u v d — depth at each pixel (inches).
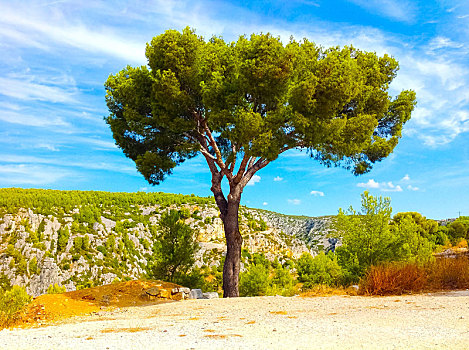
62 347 156.9
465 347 142.9
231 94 560.7
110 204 3265.3
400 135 762.8
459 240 1887.3
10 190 3208.7
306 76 574.2
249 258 2466.8
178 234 839.7
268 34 557.9
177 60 589.0
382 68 743.1
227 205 653.9
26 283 2342.5
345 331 185.8
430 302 308.3
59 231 2674.7
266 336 178.1
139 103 656.4
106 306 426.9
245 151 574.2
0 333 217.5
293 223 4387.3
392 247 626.8
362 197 650.8
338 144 613.3
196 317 282.0
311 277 978.1
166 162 680.4
